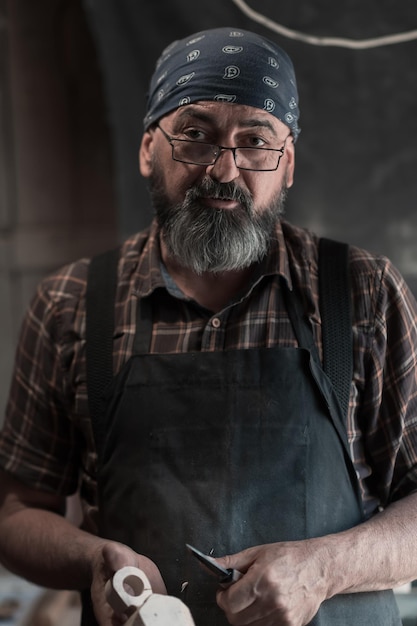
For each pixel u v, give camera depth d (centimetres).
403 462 179
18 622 257
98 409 178
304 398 171
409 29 284
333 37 286
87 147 355
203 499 168
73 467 195
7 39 350
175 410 172
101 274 191
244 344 178
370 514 181
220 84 173
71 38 350
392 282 180
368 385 177
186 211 174
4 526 191
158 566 167
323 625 165
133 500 171
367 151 292
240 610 150
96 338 183
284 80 179
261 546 158
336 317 178
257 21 286
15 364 196
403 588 230
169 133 179
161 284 182
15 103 352
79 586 177
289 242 188
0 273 359
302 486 168
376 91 288
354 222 295
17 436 194
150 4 290
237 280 183
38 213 357
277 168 177
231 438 170
